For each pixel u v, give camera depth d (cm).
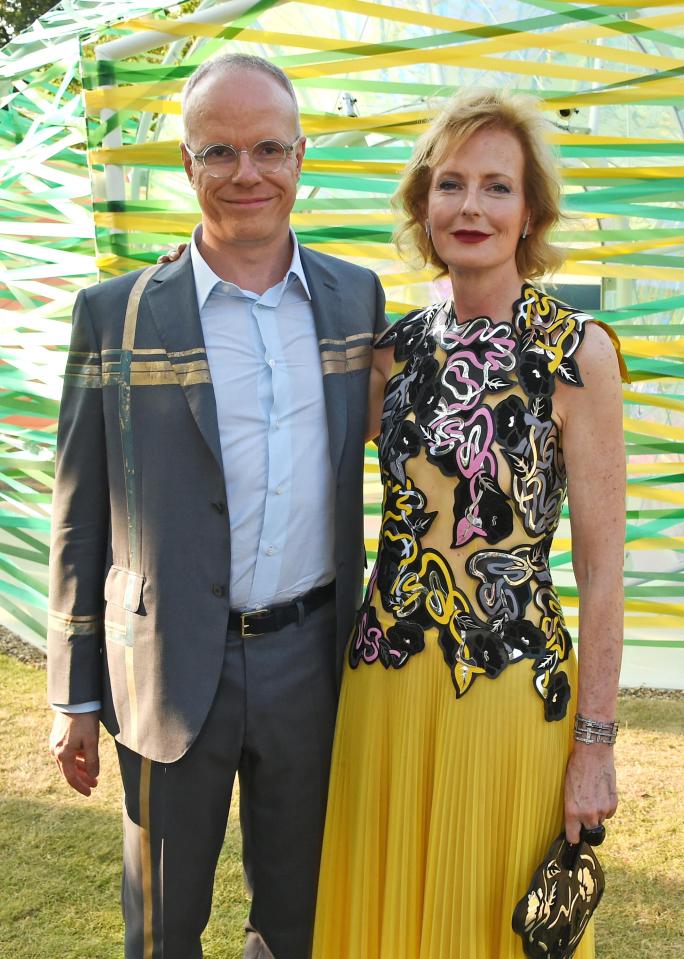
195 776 176
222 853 271
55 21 391
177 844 179
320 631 180
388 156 293
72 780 186
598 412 157
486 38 279
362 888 172
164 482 169
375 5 280
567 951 162
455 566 162
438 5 341
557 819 165
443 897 163
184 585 170
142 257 287
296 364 175
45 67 389
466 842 161
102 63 277
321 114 289
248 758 183
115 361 172
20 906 248
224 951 231
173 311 171
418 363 170
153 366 170
